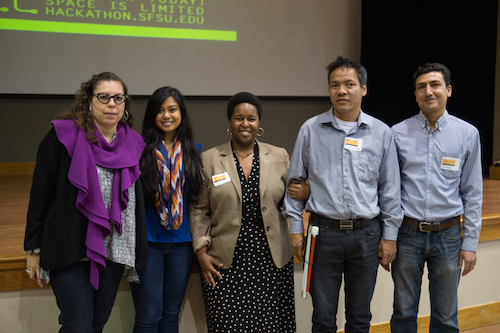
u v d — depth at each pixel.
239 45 5.11
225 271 1.74
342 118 1.65
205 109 5.20
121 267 1.53
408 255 1.75
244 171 1.74
